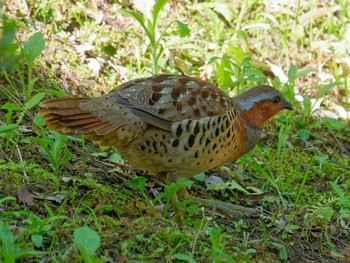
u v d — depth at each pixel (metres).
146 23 10.36
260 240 6.75
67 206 6.44
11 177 6.70
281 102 7.75
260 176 8.45
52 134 7.80
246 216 7.32
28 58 8.00
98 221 6.18
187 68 10.34
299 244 6.98
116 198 6.90
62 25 9.91
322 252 6.94
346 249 7.10
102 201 6.69
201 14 11.36
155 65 9.45
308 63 11.40
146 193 7.38
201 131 6.57
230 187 7.84
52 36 9.63
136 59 10.09
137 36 9.66
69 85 9.08
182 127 6.48
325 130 9.86
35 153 7.43
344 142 9.74
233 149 7.13
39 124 7.14
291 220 7.39
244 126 7.35
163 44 10.41
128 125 6.39
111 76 9.65
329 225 7.41
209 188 7.81
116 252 5.80
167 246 6.02
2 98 8.18
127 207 6.72
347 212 7.55
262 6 11.99
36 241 5.40
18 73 8.17
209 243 6.30
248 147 7.48
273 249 6.71
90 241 5.25
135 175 7.67
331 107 10.52
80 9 10.14
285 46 11.26
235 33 11.11
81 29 10.03
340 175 8.37
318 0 12.42
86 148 7.93
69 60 9.46
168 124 6.46
